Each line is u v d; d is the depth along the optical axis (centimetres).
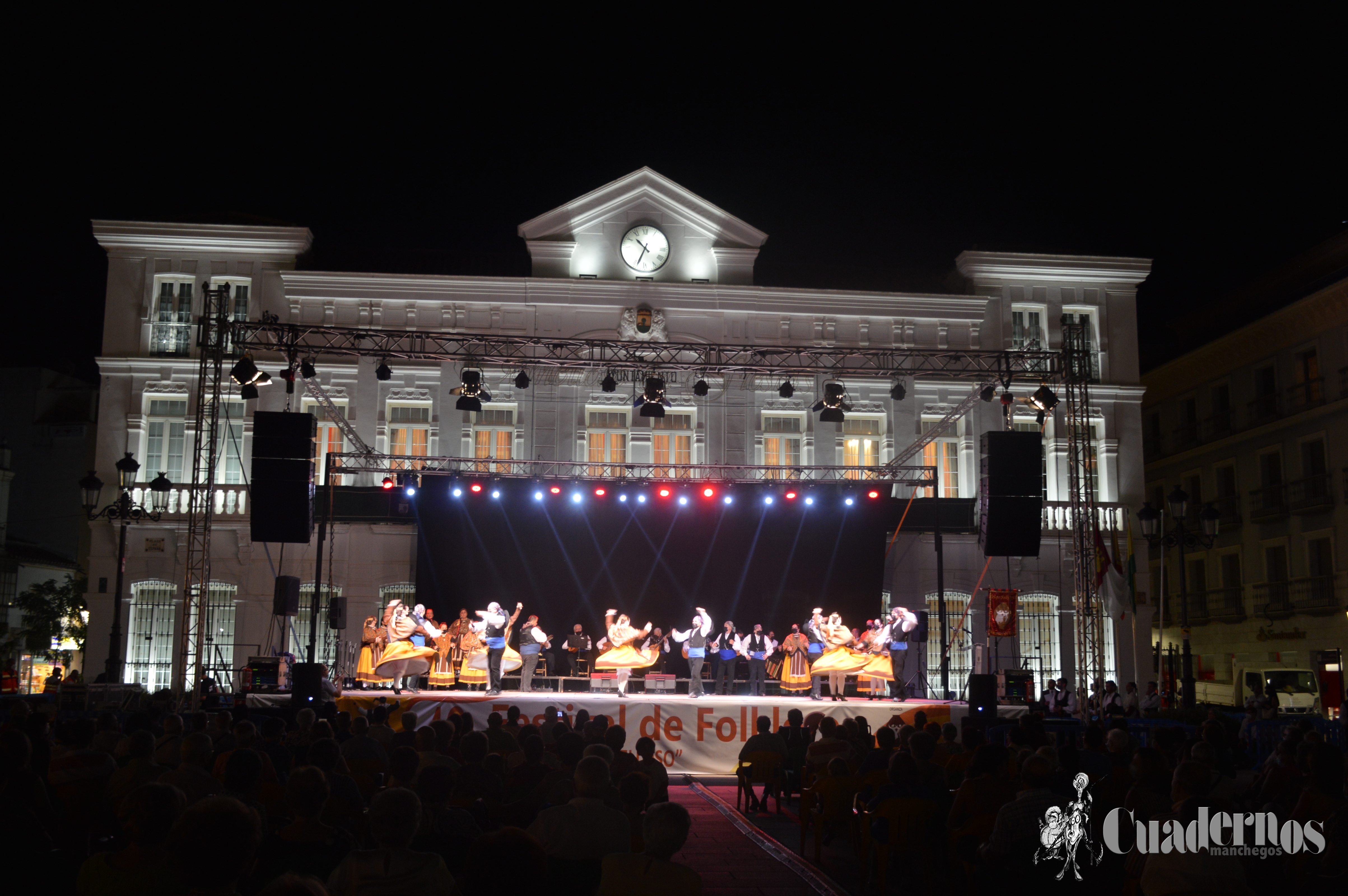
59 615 3641
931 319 3075
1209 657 3597
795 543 2853
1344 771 758
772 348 2448
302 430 2148
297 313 2928
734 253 3033
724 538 2853
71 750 869
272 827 704
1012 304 3131
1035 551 2248
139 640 2817
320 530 2397
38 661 3753
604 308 2961
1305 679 3022
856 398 3017
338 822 784
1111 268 3144
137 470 2488
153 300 2934
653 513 2831
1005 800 895
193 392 2898
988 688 2042
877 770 1188
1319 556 3159
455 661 2366
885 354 2444
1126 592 2788
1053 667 2936
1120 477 3092
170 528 2847
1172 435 3881
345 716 1323
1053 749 1002
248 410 2884
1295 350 3256
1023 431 2909
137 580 2822
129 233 2934
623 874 522
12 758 718
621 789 687
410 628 2311
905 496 2981
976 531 2917
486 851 389
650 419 2944
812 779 1348
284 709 1827
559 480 2675
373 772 1055
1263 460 3394
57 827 737
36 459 4044
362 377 2902
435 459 2592
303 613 2823
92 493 2372
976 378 2841
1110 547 3006
